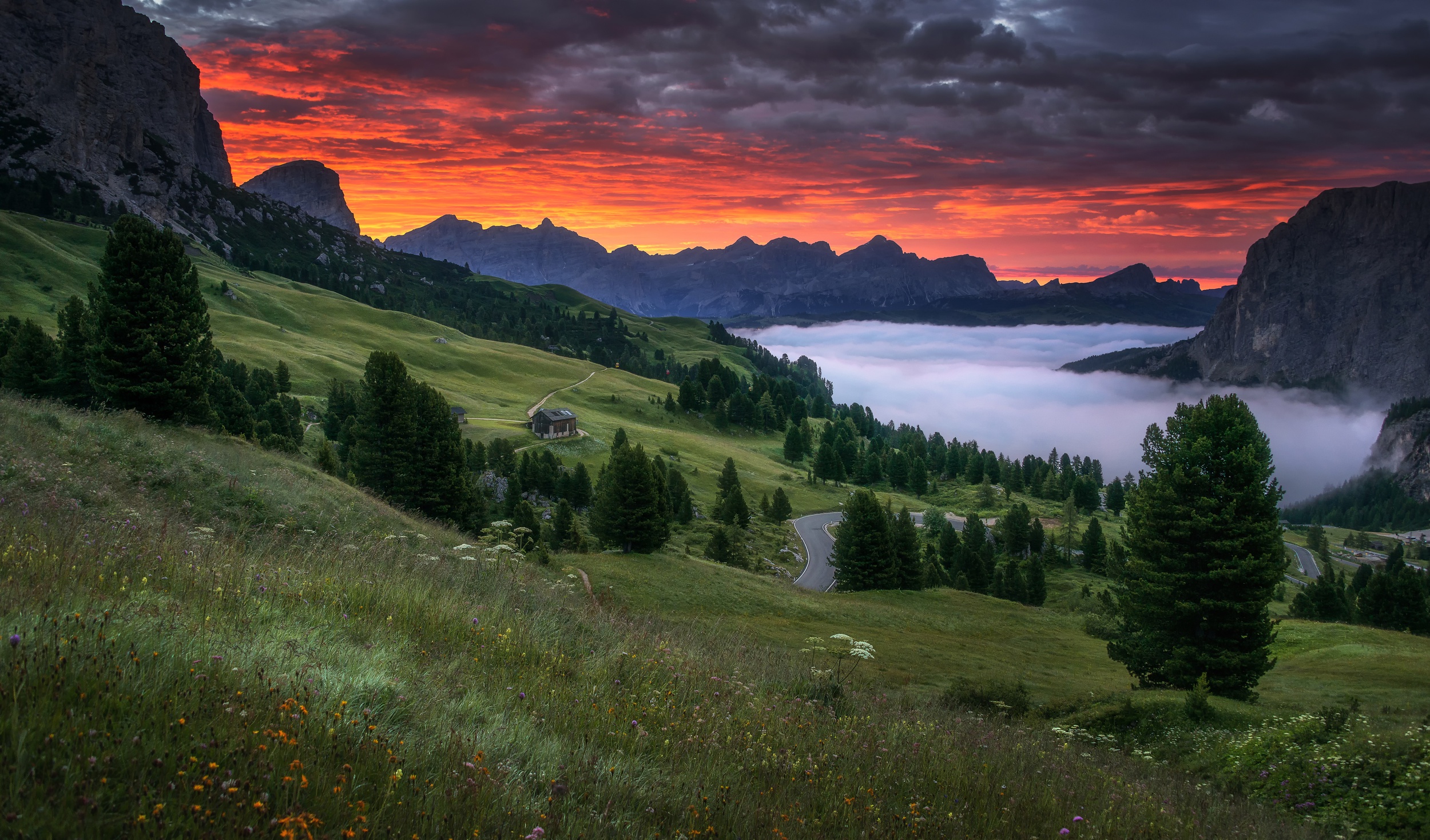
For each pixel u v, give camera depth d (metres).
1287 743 16.11
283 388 141.12
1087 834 8.01
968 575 99.56
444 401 62.59
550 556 45.88
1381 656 39.12
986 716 20.47
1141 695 24.50
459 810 4.63
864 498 69.88
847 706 13.45
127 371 40.47
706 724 8.92
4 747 3.59
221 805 3.80
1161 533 31.20
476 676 8.46
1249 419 30.11
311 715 5.24
